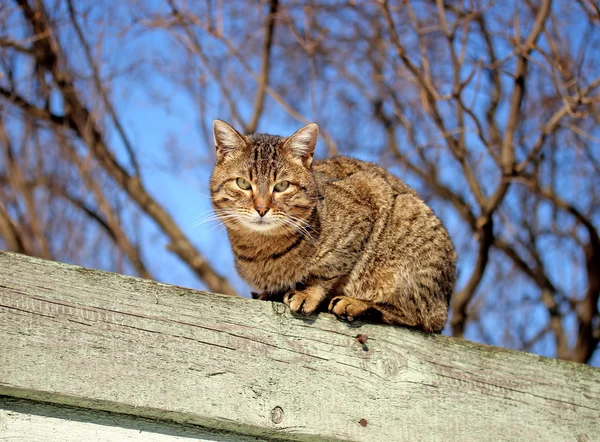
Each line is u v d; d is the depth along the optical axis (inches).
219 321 29.6
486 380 32.1
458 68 62.3
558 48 66.2
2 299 27.4
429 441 30.9
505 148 63.0
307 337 30.6
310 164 40.2
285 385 29.8
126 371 28.2
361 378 30.7
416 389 31.3
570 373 33.2
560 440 32.4
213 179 40.9
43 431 27.5
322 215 37.9
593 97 61.7
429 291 38.2
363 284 38.4
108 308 28.4
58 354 27.6
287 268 37.6
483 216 64.0
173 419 28.7
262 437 29.7
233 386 29.2
